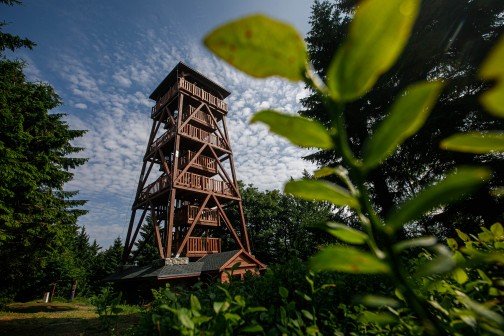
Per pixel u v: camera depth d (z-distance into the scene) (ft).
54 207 41.32
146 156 51.67
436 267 1.16
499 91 0.48
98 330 5.89
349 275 6.34
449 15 20.90
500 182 19.13
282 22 0.84
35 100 41.37
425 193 0.89
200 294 6.25
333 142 0.99
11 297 45.03
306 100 31.76
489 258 1.18
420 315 1.06
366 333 3.92
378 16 0.73
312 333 3.63
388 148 0.89
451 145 0.98
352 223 29.73
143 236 122.42
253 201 92.17
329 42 30.27
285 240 86.94
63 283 79.41
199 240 45.42
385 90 25.64
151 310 6.06
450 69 23.39
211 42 0.85
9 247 36.40
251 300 5.61
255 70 0.88
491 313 1.42
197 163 46.91
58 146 43.60
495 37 20.07
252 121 1.01
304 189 1.12
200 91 52.06
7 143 32.12
